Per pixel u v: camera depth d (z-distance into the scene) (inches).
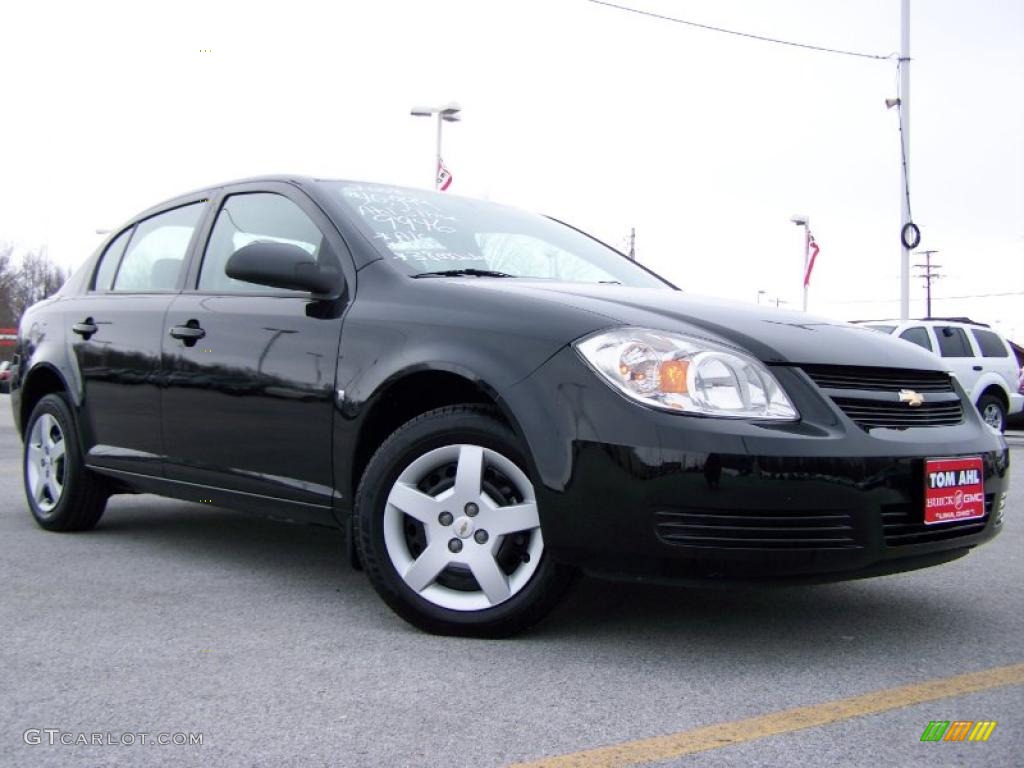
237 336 151.6
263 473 146.6
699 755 88.7
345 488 134.4
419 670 111.0
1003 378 576.1
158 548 181.0
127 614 134.0
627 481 109.9
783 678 110.3
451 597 123.3
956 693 105.8
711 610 139.3
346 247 144.9
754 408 112.7
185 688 104.7
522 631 121.8
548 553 116.7
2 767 85.4
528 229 174.9
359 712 98.2
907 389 124.6
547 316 121.0
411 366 125.7
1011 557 182.1
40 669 110.5
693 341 116.0
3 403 570.3
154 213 191.8
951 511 120.8
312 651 117.8
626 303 127.5
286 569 163.9
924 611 141.4
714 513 108.6
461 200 175.6
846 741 92.2
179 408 160.9
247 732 93.0
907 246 803.4
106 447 179.8
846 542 111.7
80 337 187.3
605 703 101.5
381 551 126.1
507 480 120.6
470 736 92.5
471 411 122.8
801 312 143.6
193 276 169.8
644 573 111.4
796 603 144.6
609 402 112.1
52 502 195.0
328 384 136.0
